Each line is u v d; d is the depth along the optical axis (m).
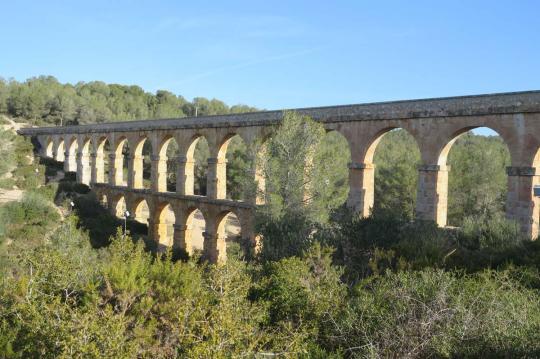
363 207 35.31
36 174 74.81
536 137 26.50
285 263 19.23
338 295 17.05
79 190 69.56
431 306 13.47
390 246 24.48
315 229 29.02
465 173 58.12
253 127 42.72
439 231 27.44
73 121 124.56
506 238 24.11
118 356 11.39
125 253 23.42
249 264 24.41
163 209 54.41
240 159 71.75
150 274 18.81
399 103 34.38
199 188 83.56
